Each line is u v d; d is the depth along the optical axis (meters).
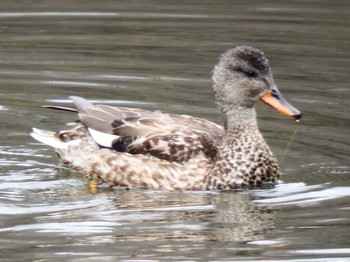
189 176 14.56
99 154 15.00
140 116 15.24
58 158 15.77
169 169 14.62
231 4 23.75
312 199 13.97
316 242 12.34
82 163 15.14
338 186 14.44
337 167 15.23
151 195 14.31
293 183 14.70
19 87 18.64
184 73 19.28
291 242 12.38
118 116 15.26
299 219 13.16
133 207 13.72
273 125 17.03
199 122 15.39
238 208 13.66
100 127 15.14
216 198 14.15
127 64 19.81
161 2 23.98
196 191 14.50
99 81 18.89
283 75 19.17
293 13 22.94
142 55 20.31
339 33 21.48
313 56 20.19
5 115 17.42
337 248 12.15
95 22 22.41
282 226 12.93
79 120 15.59
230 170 14.62
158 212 13.51
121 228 12.85
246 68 14.89
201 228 12.88
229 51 15.07
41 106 17.78
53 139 15.47
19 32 21.72
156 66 19.67
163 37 21.41
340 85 18.66
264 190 14.48
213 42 20.95
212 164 14.65
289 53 20.33
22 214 13.38
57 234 12.62
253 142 14.77
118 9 23.34
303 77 19.08
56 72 19.38
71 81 18.92
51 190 14.46
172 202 13.95
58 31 21.80
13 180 14.78
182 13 23.00
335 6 23.45
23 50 20.62
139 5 23.72
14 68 19.59
